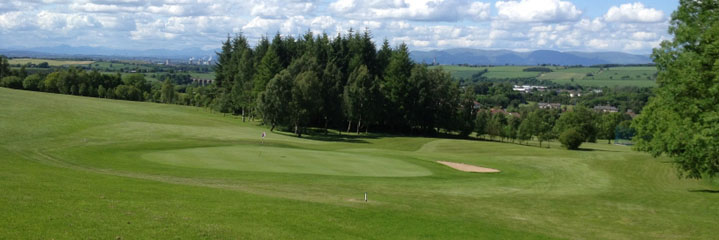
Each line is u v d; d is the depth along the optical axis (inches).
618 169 1780.3
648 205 1094.4
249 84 4210.1
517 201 1083.9
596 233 820.0
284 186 1069.8
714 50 1055.6
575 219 924.0
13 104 3058.6
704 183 1480.1
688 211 1035.3
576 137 3043.8
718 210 1050.7
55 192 724.7
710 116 1029.8
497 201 1069.8
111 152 1545.3
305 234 631.2
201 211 697.6
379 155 1940.2
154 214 647.8
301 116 3260.3
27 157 1309.1
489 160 1973.4
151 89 7564.0
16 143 1622.8
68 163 1268.5
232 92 4414.4
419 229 721.6
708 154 1114.1
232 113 4899.1
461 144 3011.8
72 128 2226.9
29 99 3671.3
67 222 565.6
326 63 4404.5
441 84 4116.6
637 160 2080.5
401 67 3966.5
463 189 1217.4
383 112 3890.3
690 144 1106.1
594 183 1448.1
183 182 1025.5
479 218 861.2
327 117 3875.5
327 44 4547.2
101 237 525.7
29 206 615.5
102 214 618.5
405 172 1454.2
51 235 513.0
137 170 1194.6
